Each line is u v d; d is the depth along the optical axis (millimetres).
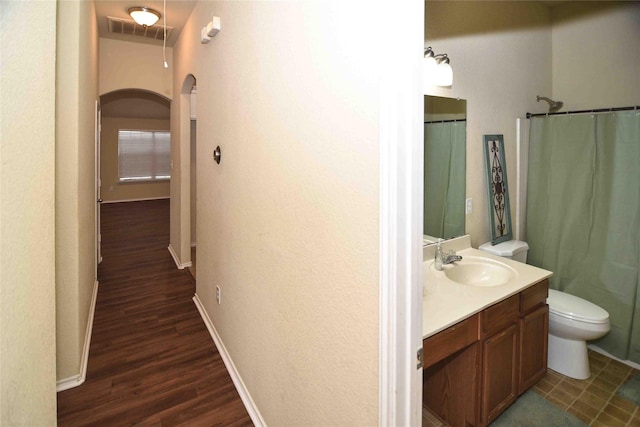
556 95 3039
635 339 2387
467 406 1716
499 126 2637
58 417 1841
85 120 2461
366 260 961
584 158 2562
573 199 2631
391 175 866
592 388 2145
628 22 2627
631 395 2094
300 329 1338
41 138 850
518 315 1837
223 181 2270
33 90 797
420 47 888
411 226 907
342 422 1107
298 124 1291
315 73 1173
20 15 725
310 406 1295
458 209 2377
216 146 2422
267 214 1589
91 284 3121
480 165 2506
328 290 1145
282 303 1479
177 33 3727
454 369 1766
